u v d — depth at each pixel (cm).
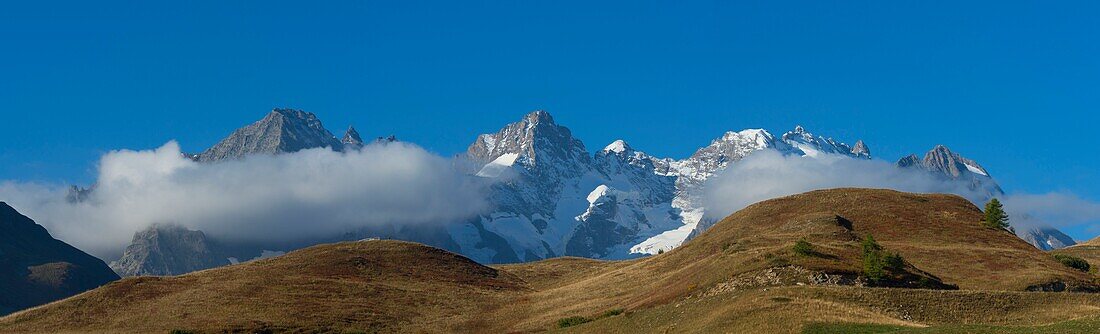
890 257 11381
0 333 14100
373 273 18475
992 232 16425
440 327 13612
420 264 19650
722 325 8900
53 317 14750
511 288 18488
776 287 10294
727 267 11981
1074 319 8406
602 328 10712
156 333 13312
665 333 9500
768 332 8288
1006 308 9375
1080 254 17925
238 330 13150
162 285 16512
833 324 8238
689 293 11731
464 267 19900
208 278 17212
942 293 9706
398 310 14850
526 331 12288
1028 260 13775
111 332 13650
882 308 9262
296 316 14038
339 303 15075
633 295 13600
